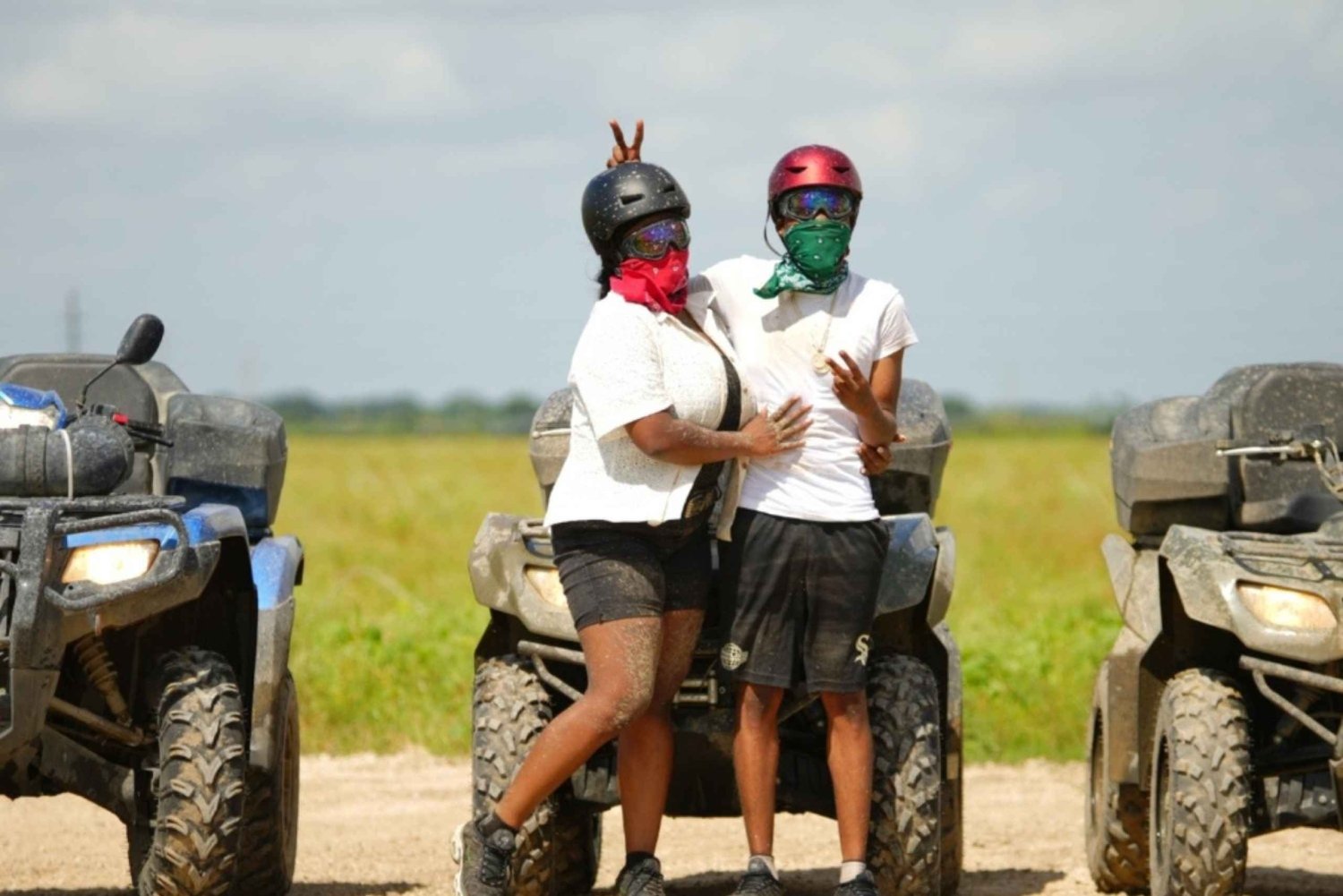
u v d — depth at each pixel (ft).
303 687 121.39
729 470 57.21
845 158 56.85
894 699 60.85
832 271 56.34
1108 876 73.26
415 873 77.71
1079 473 416.67
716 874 78.54
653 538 55.77
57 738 60.95
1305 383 73.10
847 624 57.06
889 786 59.93
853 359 56.85
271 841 68.33
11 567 56.54
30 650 56.24
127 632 66.39
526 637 63.67
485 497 365.40
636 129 59.26
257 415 73.05
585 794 61.77
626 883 57.52
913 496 67.72
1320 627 60.64
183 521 59.36
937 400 69.26
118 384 73.26
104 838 86.79
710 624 60.95
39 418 63.52
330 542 255.29
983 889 73.92
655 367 54.90
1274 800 64.85
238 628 67.15
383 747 114.32
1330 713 63.46
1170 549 64.03
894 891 60.29
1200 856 61.67
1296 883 77.05
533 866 60.90
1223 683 63.87
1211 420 72.59
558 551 56.44
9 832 88.43
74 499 61.11
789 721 64.23
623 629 55.31
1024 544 248.11
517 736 61.26
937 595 63.36
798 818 94.12
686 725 60.49
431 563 220.64
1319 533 66.85
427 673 123.85
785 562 56.39
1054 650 127.13
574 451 56.65
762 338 57.21
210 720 60.18
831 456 56.85
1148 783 68.49
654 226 55.42
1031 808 96.32
